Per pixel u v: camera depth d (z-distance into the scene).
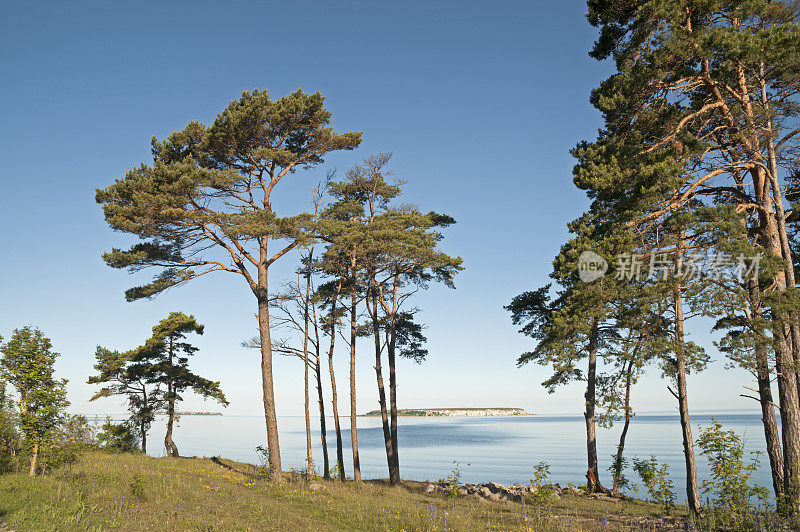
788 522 10.63
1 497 11.60
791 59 12.86
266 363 22.12
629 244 13.09
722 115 14.34
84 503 11.91
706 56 12.80
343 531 12.15
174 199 19.19
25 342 15.77
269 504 14.90
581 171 14.45
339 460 27.06
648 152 13.85
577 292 14.29
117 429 34.53
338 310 27.48
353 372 26.64
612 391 17.58
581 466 54.44
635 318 14.49
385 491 21.70
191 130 22.12
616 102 13.97
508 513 15.73
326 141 23.80
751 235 14.92
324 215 27.16
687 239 13.16
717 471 11.52
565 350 21.03
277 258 22.98
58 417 15.83
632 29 13.77
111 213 19.61
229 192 21.39
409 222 26.14
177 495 14.34
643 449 73.69
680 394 15.77
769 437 14.51
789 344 13.41
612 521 14.12
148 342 37.91
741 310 12.76
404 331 29.64
